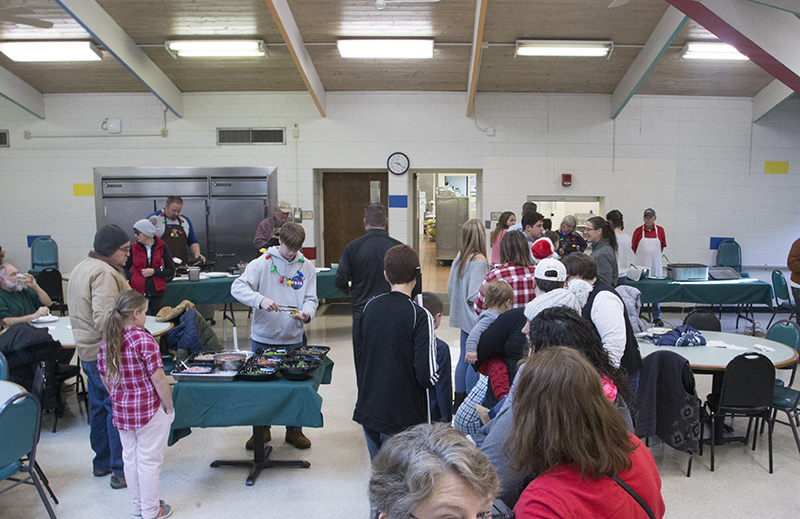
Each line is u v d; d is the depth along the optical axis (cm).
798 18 516
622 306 264
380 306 247
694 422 322
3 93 780
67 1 581
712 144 837
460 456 89
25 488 313
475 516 89
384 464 93
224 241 833
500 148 837
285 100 836
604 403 124
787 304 794
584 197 858
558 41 675
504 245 358
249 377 295
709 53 689
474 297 397
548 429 122
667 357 326
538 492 120
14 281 435
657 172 840
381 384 242
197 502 298
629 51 707
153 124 840
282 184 841
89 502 298
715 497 303
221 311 836
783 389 361
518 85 805
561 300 218
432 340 241
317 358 313
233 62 748
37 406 264
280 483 318
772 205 844
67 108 840
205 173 826
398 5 605
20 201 852
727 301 655
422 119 835
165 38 686
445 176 1895
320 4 606
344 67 757
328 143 840
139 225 499
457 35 673
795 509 292
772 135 834
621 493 121
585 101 831
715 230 848
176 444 373
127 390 262
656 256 704
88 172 845
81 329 305
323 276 646
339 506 294
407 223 852
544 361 130
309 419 291
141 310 265
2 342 361
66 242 855
